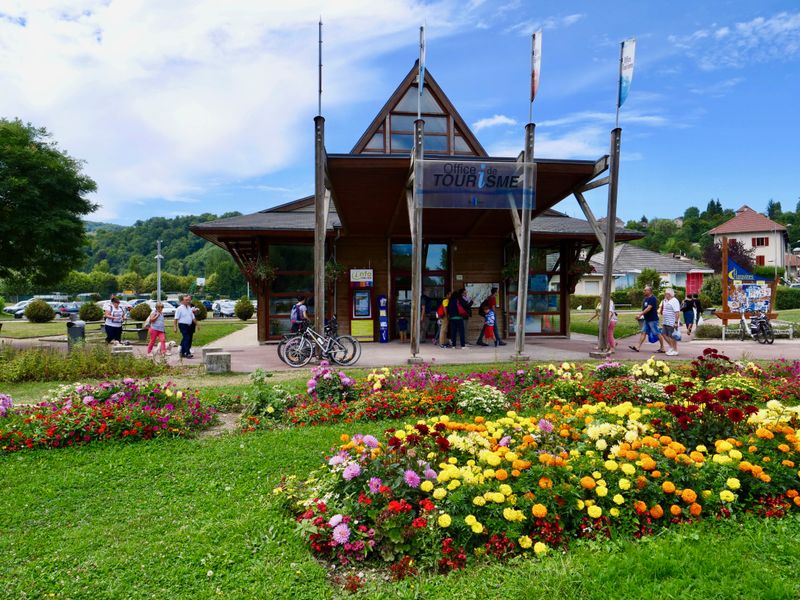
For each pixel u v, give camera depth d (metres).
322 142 11.29
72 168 18.20
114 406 6.36
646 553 2.93
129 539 3.58
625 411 4.92
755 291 18.00
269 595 2.83
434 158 11.39
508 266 18.48
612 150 11.87
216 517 3.88
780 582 2.63
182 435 6.17
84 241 18.98
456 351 14.83
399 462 3.65
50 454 5.50
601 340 12.96
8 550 3.47
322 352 11.98
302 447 5.54
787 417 4.32
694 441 4.16
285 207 20.59
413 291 11.70
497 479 3.48
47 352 12.02
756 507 3.41
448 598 2.71
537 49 11.42
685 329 22.83
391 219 16.30
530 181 11.64
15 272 19.02
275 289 17.75
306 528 3.36
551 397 7.30
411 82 18.53
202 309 40.50
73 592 2.93
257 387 7.60
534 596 2.62
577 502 3.27
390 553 3.19
